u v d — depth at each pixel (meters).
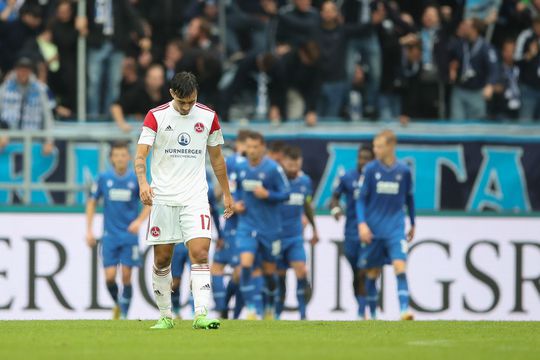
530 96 69.44
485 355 25.55
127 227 53.50
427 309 58.44
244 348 27.03
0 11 66.56
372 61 67.19
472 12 70.31
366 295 55.84
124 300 54.03
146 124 31.23
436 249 58.66
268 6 69.56
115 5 66.44
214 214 53.75
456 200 64.56
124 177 53.28
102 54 66.19
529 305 59.00
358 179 55.41
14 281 56.03
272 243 53.16
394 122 65.19
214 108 65.06
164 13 68.31
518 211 60.62
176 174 31.44
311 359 24.30
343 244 58.28
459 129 64.75
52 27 65.88
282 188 52.53
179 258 53.34
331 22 66.69
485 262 58.88
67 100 65.56
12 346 27.30
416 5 70.62
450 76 68.12
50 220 56.56
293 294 58.09
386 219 49.84
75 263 56.59
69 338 29.81
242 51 69.06
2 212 56.09
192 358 24.38
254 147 52.25
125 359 24.06
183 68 64.75
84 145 60.03
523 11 70.44
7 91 61.84
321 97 66.50
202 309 32.75
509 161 64.88
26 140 59.12
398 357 24.86
